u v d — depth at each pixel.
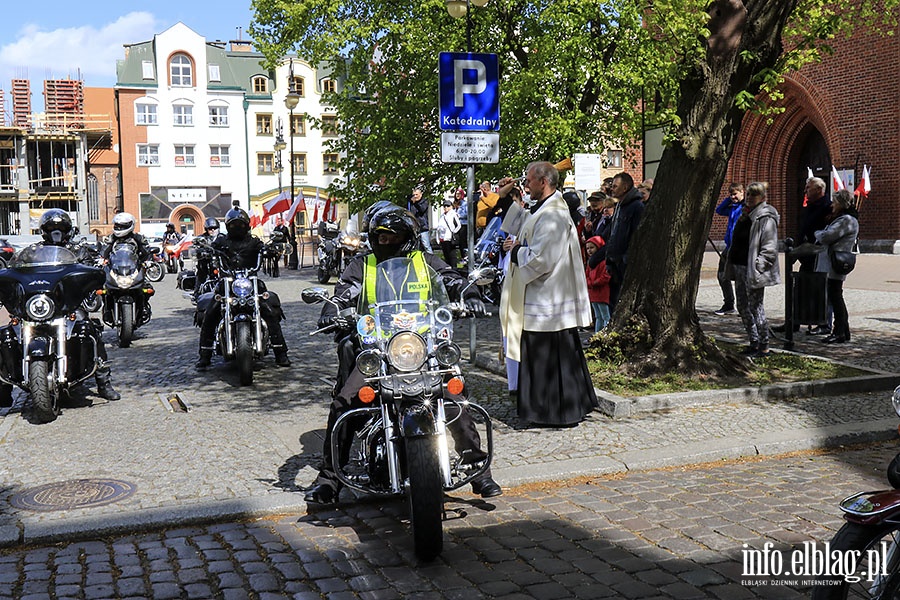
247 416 7.68
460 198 20.05
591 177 14.73
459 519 5.05
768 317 13.11
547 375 6.90
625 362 8.39
